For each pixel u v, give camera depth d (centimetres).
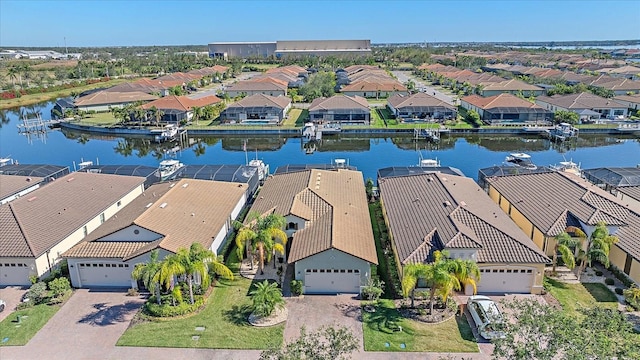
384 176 5853
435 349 2975
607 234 3772
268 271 4003
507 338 2369
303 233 4059
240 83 14300
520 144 9356
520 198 4803
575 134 9419
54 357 2950
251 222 4072
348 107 10612
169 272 3209
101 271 3762
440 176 4984
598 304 3469
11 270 3809
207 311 3419
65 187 4872
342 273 3638
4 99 14825
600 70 19275
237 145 9419
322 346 2427
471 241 3578
